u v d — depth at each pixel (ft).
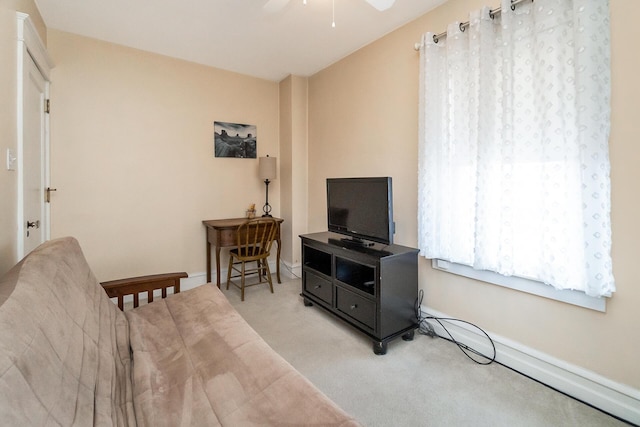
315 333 7.77
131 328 4.79
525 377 5.97
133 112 9.77
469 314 7.01
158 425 2.97
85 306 3.98
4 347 2.30
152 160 10.16
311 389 3.33
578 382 5.35
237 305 9.56
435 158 7.25
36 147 7.44
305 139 12.44
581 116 4.90
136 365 3.90
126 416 3.14
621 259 4.86
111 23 8.23
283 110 12.57
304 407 3.05
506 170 5.91
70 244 4.78
